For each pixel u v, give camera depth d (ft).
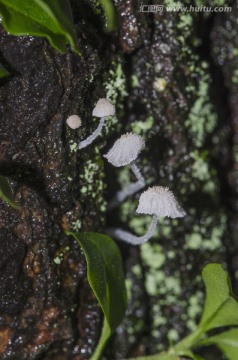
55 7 0.70
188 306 0.87
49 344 0.81
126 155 0.77
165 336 0.87
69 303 0.81
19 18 0.70
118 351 0.86
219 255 0.87
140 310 0.87
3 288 0.77
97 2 0.77
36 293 0.79
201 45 0.85
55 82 0.75
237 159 0.89
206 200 0.87
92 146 0.79
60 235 0.79
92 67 0.76
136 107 0.83
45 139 0.76
